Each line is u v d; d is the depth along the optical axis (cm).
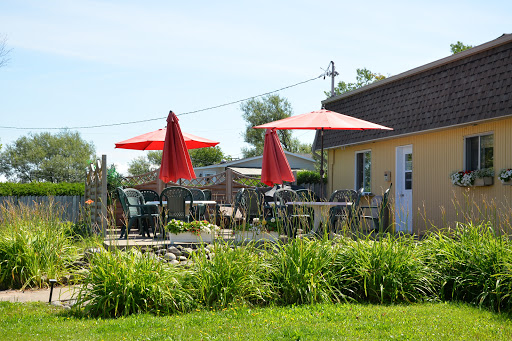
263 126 954
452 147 1084
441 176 1111
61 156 5162
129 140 1180
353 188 1438
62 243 755
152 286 537
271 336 433
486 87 970
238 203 913
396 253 605
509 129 943
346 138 1420
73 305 556
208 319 492
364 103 1358
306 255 594
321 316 498
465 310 529
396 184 1259
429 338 428
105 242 827
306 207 839
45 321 497
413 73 1180
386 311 520
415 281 593
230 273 566
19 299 614
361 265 597
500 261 579
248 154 4953
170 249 779
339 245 632
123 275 545
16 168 5184
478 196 1012
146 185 1447
